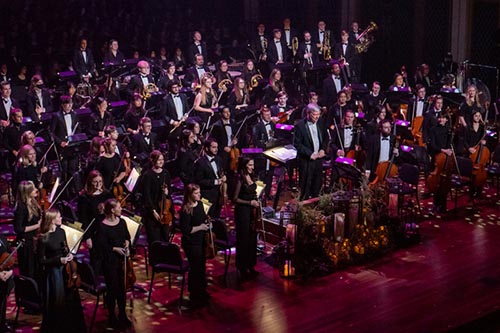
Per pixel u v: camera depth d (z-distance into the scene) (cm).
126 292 1490
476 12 2898
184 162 1800
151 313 1444
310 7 3247
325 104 2541
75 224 1383
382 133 1911
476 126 2064
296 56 2839
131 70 2630
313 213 1630
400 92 2378
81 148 1959
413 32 3019
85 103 2392
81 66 2600
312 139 1853
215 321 1416
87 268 1363
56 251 1320
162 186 1579
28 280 1330
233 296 1514
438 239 1788
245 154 1881
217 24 3262
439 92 2394
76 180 1917
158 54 3083
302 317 1433
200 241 1466
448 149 1981
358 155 1916
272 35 2873
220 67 2586
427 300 1498
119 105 2256
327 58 2848
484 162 1986
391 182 1784
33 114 2212
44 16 3012
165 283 1566
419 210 1900
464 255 1700
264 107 2030
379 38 3089
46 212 1324
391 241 1722
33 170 1656
